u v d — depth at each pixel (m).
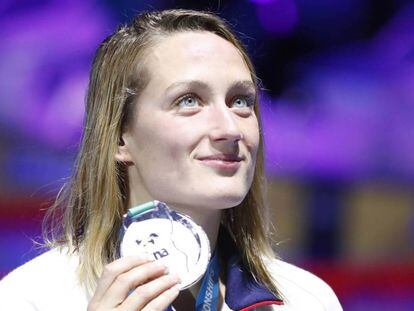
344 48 28.25
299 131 26.27
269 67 26.62
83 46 26.42
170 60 6.87
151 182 6.87
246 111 6.93
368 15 27.47
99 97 7.30
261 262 7.54
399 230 25.83
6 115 25.83
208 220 6.97
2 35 26.34
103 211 7.12
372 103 27.09
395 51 28.33
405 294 23.42
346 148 26.38
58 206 7.78
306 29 26.62
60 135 25.64
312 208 25.33
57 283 6.96
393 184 26.23
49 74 26.20
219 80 6.79
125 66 7.09
